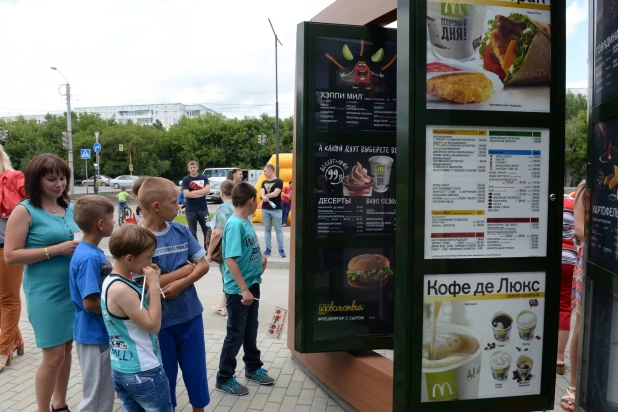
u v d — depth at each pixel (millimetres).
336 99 3291
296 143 3369
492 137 2443
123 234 2408
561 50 2475
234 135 59344
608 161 2031
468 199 2439
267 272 8906
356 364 3248
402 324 2441
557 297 2557
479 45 2406
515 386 2555
